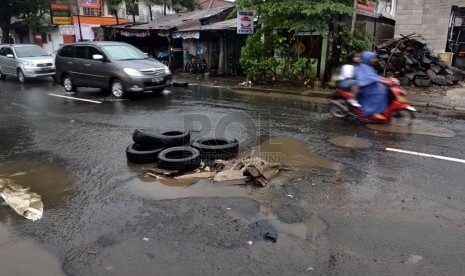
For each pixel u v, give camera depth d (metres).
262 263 3.28
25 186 5.10
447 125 8.17
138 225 3.97
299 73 14.12
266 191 4.77
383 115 8.20
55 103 11.52
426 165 5.64
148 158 5.89
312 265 3.24
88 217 4.19
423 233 3.73
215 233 3.78
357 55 8.76
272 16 12.97
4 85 16.38
